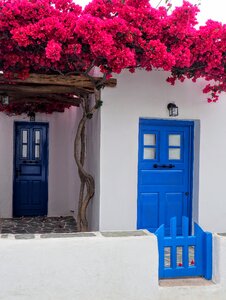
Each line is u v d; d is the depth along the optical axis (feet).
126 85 17.46
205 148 18.54
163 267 11.59
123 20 12.78
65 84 16.03
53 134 26.96
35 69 15.29
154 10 13.28
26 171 26.86
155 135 18.69
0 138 25.70
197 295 11.19
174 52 13.62
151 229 18.54
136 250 10.84
